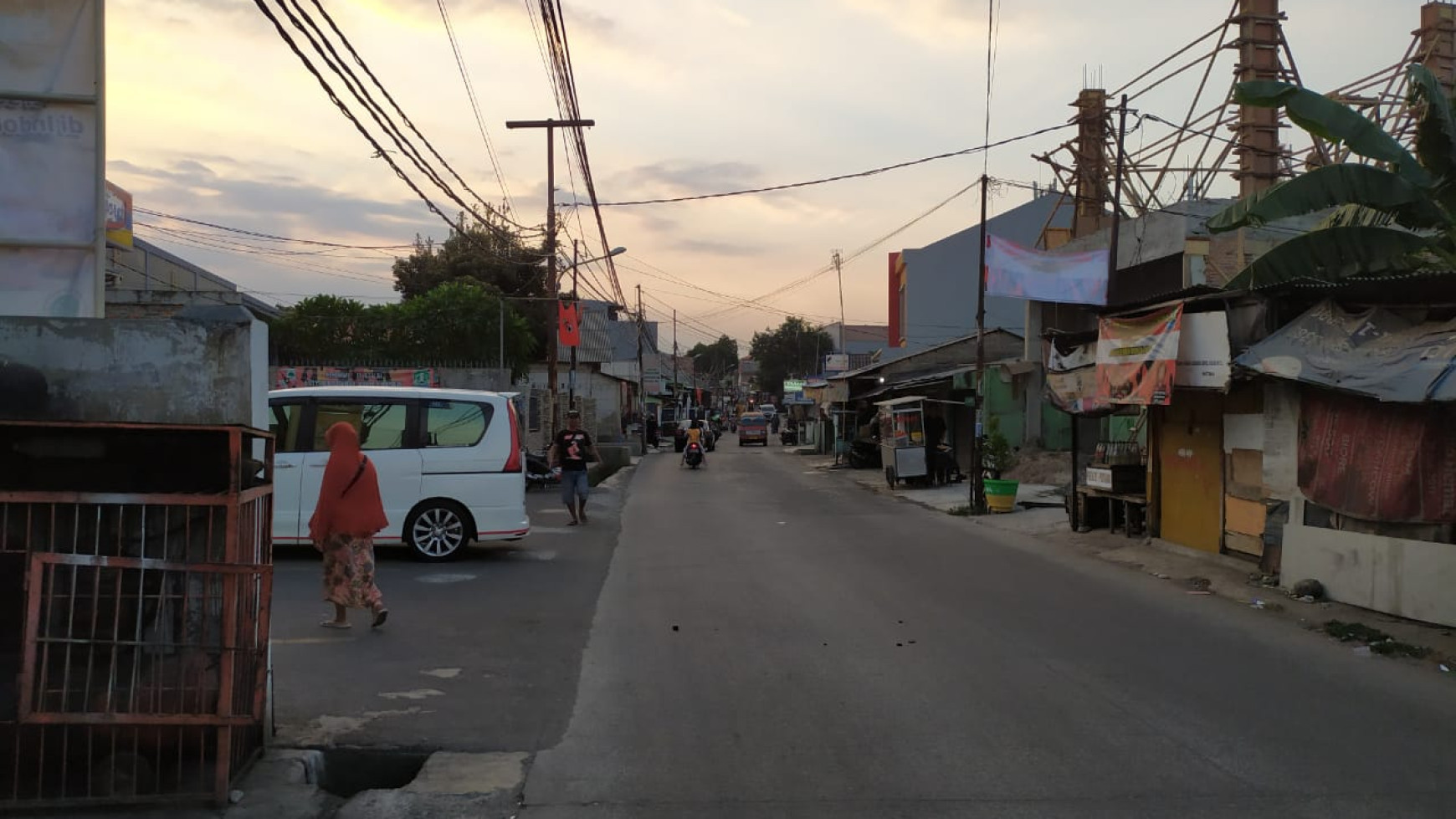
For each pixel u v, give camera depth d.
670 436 64.31
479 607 8.88
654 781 4.75
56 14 4.93
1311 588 9.31
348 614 8.45
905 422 24.08
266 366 4.76
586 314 54.59
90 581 4.36
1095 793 4.63
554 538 14.02
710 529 15.63
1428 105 9.30
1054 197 33.75
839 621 8.55
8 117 4.88
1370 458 9.01
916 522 16.81
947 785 4.73
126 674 4.35
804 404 59.66
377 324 29.50
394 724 5.47
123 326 4.28
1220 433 11.52
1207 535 11.77
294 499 11.16
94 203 4.96
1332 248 10.27
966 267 39.19
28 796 4.18
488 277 42.84
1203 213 19.23
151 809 4.18
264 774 4.56
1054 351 14.99
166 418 4.28
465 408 11.62
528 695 6.15
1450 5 16.70
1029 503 19.16
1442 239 10.00
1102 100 21.86
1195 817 4.36
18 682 4.14
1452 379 7.58
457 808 4.40
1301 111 9.70
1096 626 8.42
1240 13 18.12
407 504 11.36
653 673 6.77
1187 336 11.03
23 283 4.89
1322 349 9.14
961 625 8.42
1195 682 6.63
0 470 4.40
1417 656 7.29
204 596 4.42
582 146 15.78
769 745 5.28
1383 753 5.21
